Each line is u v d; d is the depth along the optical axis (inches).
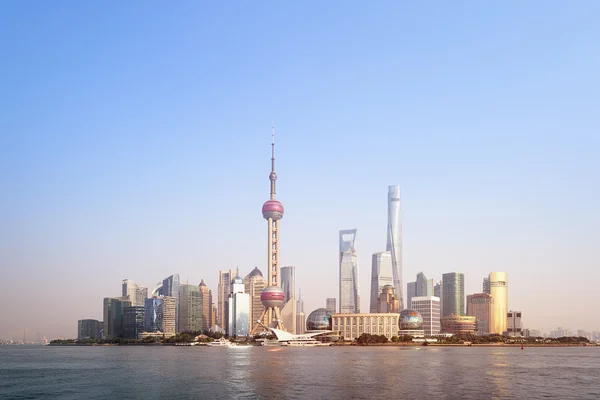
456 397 7288.4
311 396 7372.1
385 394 7544.3
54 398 7514.8
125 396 7588.6
